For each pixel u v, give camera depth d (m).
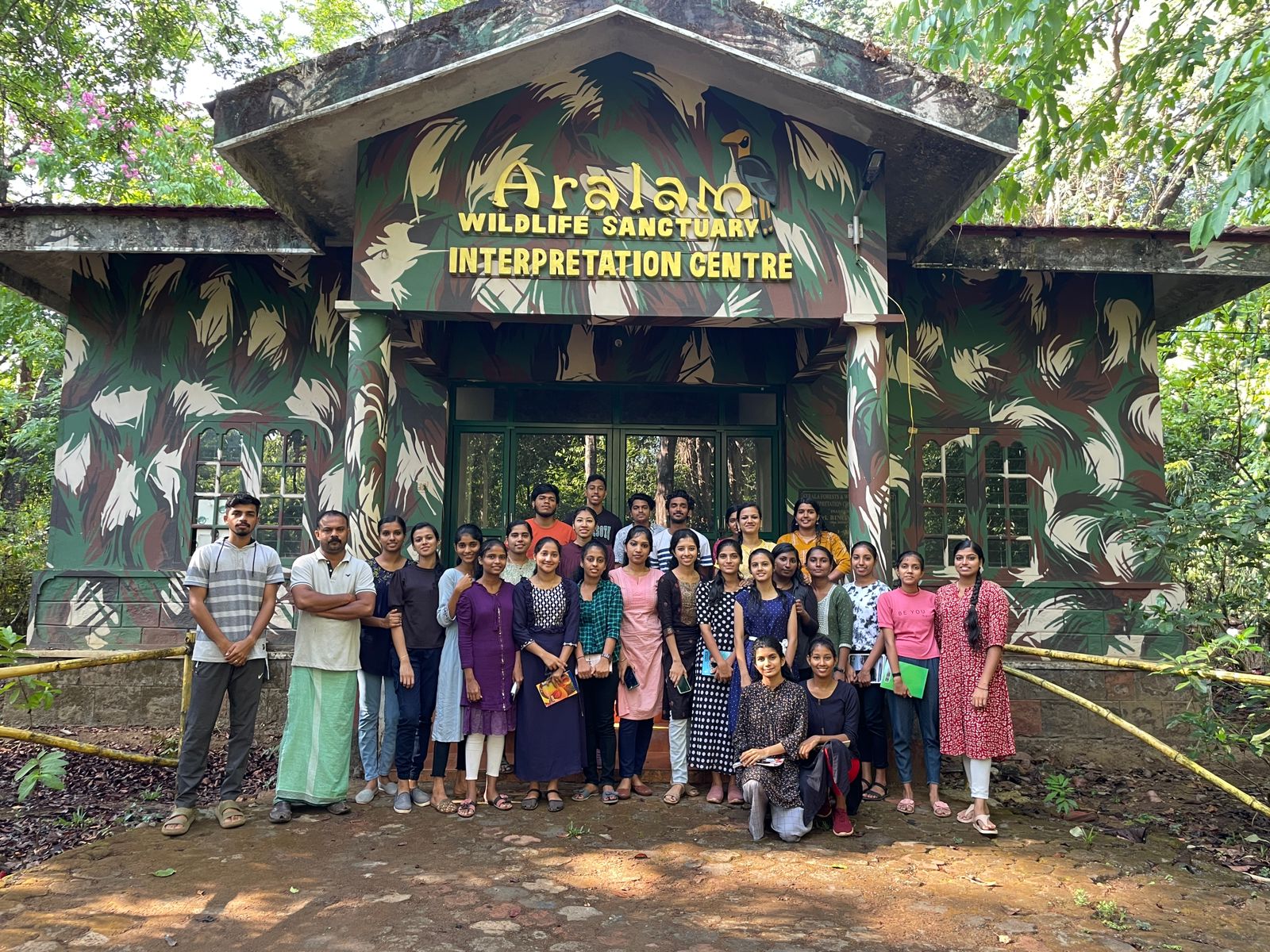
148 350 7.93
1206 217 5.93
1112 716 5.18
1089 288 8.16
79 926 3.59
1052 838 4.98
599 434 8.25
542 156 6.12
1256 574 7.62
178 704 7.50
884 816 5.31
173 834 4.69
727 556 5.48
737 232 6.13
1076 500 7.95
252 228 7.07
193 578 4.88
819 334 7.14
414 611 5.33
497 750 5.33
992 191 9.47
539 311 6.02
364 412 5.92
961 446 8.00
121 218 7.04
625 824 5.02
